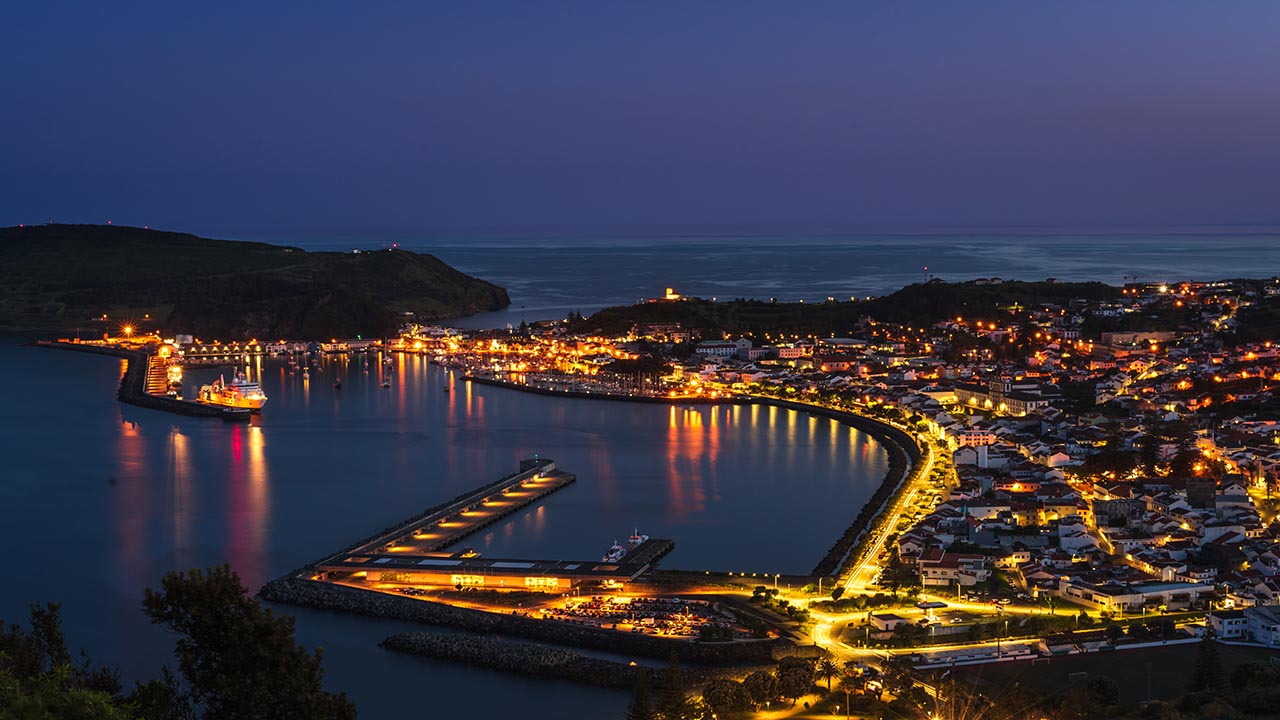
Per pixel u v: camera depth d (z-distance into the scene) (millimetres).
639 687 191750
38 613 116312
